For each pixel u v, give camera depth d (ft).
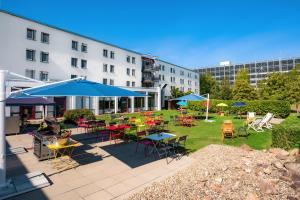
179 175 24.30
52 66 96.58
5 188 20.01
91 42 115.34
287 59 304.50
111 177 23.76
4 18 80.69
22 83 74.49
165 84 168.04
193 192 20.18
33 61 89.61
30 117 80.33
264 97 138.92
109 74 126.11
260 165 26.25
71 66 104.99
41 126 32.48
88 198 19.20
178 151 33.81
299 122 37.11
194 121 71.97
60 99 92.02
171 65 191.83
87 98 102.68
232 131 43.73
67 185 21.77
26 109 78.79
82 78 29.53
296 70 181.68
